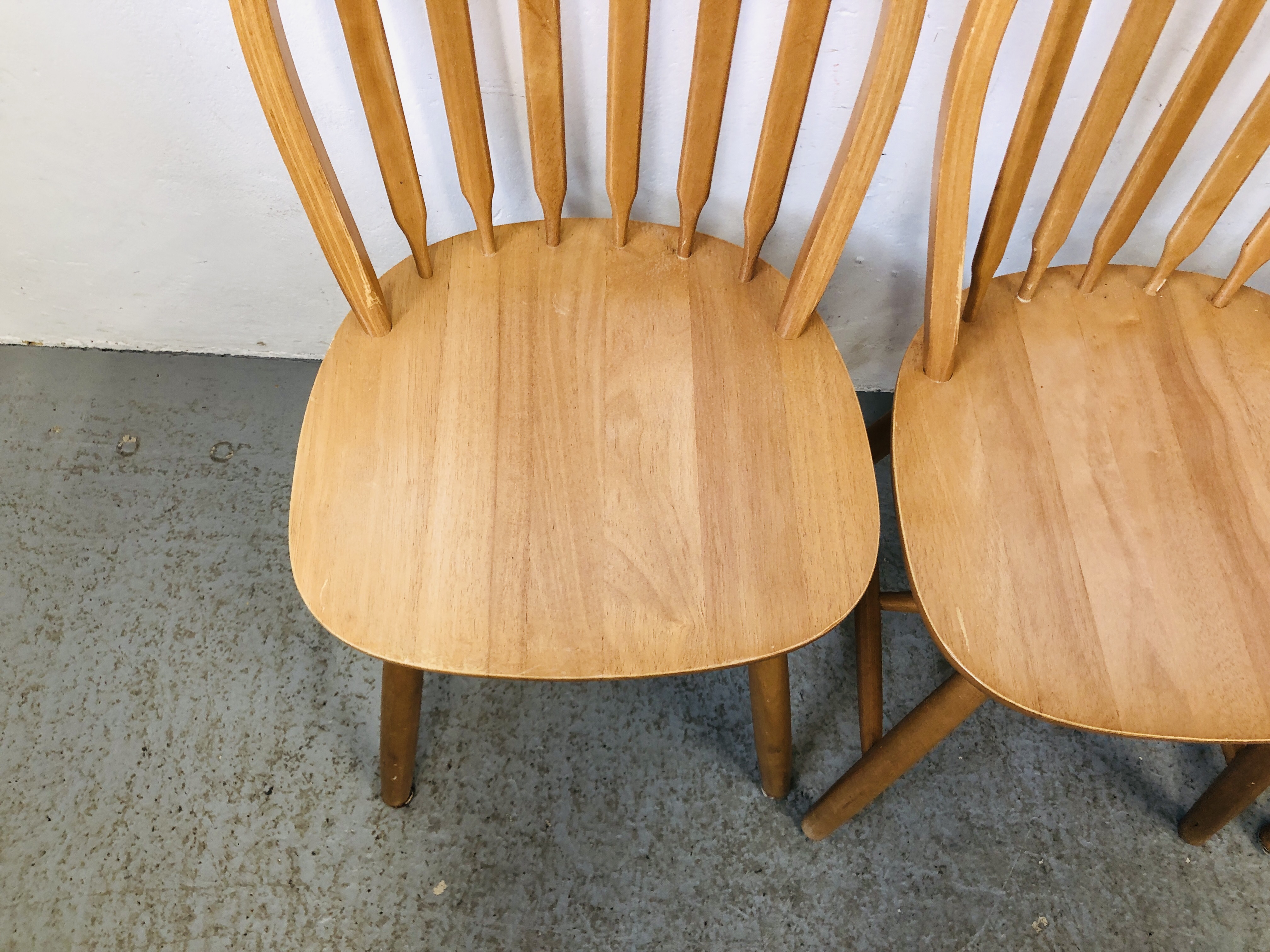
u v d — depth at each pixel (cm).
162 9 77
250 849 104
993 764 112
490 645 65
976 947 102
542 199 78
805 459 73
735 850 106
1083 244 100
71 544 120
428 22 76
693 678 116
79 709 110
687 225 79
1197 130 84
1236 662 66
